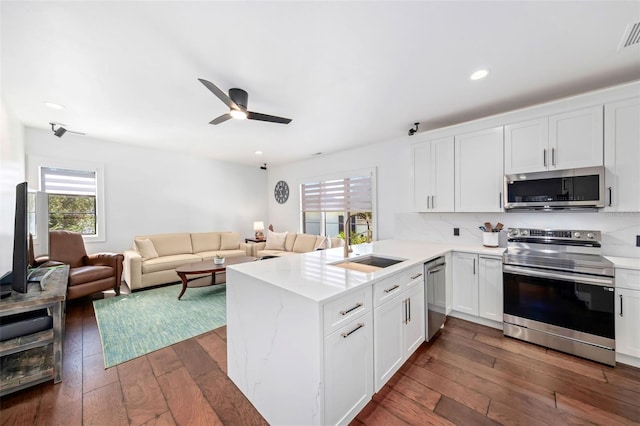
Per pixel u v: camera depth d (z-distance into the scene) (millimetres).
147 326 2768
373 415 1562
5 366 1877
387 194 4203
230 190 6012
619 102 2131
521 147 2592
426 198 3270
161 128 3576
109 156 4348
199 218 5516
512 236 2822
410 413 1576
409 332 2070
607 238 2391
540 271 2309
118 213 4465
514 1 1389
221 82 2268
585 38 1689
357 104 2746
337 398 1370
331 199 5164
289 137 4012
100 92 2459
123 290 4008
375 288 1668
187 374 1974
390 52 1852
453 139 3041
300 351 1351
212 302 3488
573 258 2268
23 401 1678
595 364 2043
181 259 4402
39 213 3465
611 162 2162
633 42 1725
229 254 5027
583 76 2184
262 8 1431
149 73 2117
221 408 1644
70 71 2084
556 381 1852
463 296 2840
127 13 1463
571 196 2314
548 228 2674
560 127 2383
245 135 3900
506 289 2504
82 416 1563
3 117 2555
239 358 1808
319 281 1577
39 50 1803
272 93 2480
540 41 1727
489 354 2203
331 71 2100
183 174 5258
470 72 2121
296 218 5957
